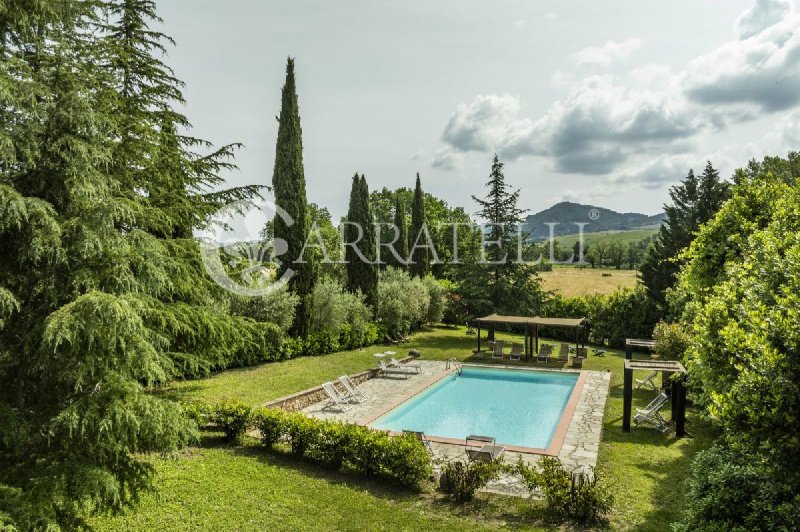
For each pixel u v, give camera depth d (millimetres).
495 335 29953
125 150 9344
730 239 7977
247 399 13500
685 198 26969
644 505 8031
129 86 12375
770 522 4773
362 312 24094
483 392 18391
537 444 12852
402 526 7289
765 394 3975
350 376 17500
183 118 13055
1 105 4840
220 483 8305
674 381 12656
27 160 5035
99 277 5324
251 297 17609
